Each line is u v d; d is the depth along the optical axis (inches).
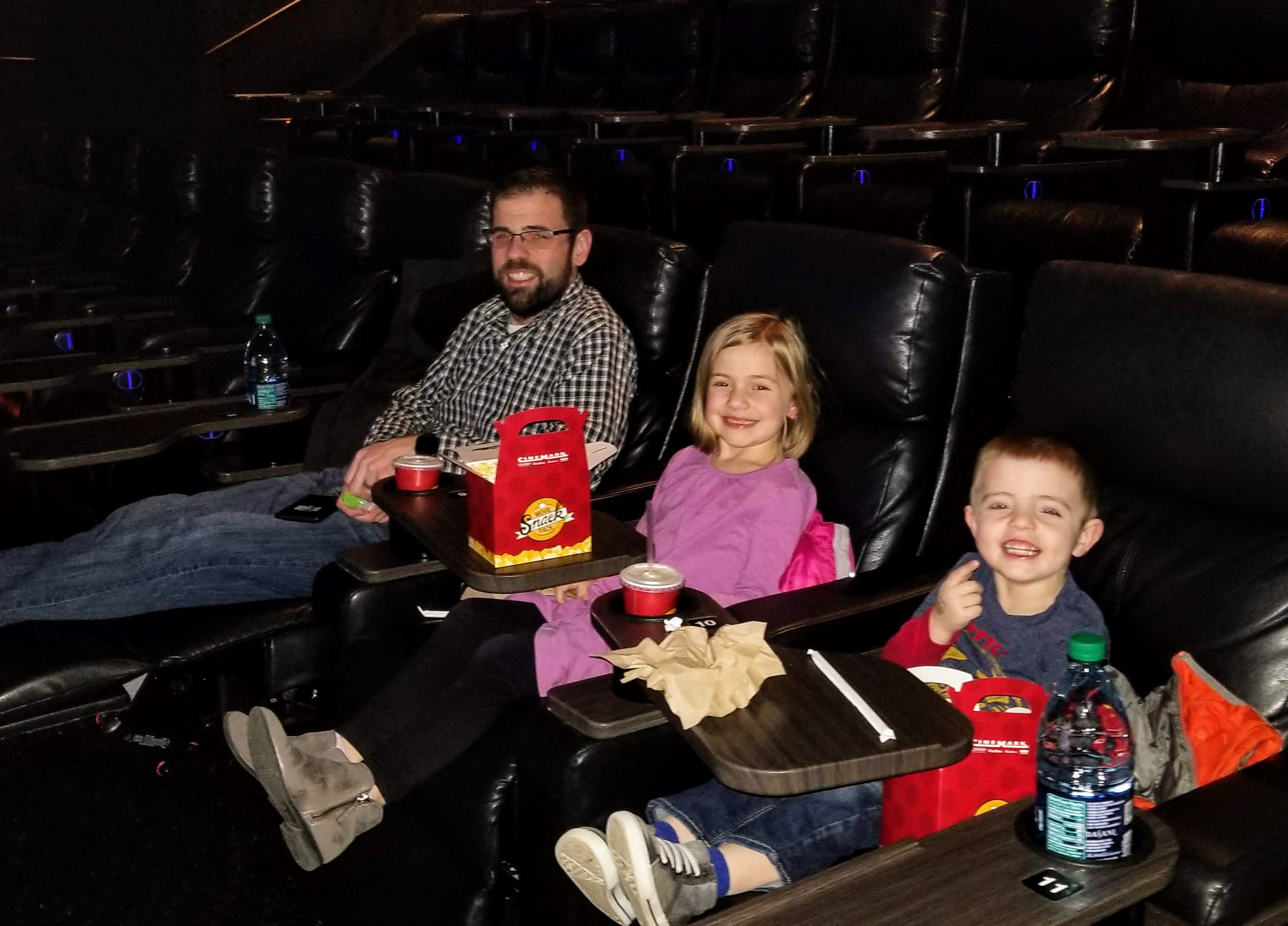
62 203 239.9
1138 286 71.4
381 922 76.1
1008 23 191.6
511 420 70.0
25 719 86.5
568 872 61.3
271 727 68.5
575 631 73.2
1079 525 68.7
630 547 74.8
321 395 129.9
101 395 146.2
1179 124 171.9
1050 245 151.2
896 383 83.6
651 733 62.8
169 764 102.3
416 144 262.2
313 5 358.3
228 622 91.4
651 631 63.8
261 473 113.2
